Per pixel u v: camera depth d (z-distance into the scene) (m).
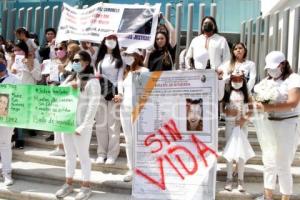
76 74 5.41
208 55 5.92
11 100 5.62
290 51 8.58
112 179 5.64
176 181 4.86
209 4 9.08
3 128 5.79
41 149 6.97
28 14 9.28
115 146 6.03
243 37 8.70
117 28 6.94
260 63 8.52
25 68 6.77
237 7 9.40
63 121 5.26
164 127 4.91
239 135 5.13
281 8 10.13
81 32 7.10
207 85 4.74
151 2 9.38
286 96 4.59
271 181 4.86
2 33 9.63
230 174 5.27
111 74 5.77
